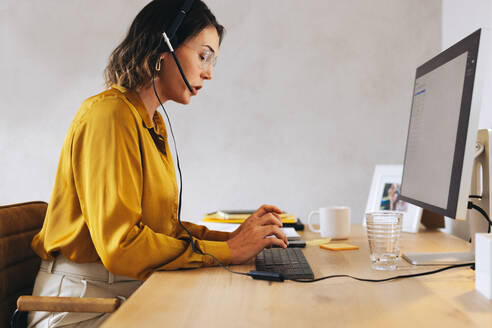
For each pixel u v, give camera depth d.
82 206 0.93
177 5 1.07
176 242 0.90
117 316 0.59
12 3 2.26
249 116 2.21
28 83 2.26
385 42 2.17
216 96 2.22
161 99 1.14
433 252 1.02
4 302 1.03
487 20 1.61
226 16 2.22
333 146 2.19
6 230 1.06
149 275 0.88
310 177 2.20
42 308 0.79
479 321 0.54
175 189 1.09
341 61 2.19
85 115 0.96
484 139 0.93
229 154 2.22
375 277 0.79
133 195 0.90
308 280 0.78
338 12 2.19
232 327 0.54
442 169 0.92
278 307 0.62
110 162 0.90
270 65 2.21
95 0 2.24
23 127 2.26
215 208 2.23
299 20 2.20
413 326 0.53
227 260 0.91
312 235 1.41
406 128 2.16
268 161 2.21
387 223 0.86
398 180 1.55
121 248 0.85
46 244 1.00
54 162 2.25
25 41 2.26
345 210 1.31
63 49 2.25
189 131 2.23
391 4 2.17
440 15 2.14
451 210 0.85
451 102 0.91
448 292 0.68
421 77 1.13
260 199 2.22
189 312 0.61
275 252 1.05
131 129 0.95
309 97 2.20
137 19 1.10
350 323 0.55
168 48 1.06
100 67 2.25
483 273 0.66
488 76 1.54
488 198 0.92
